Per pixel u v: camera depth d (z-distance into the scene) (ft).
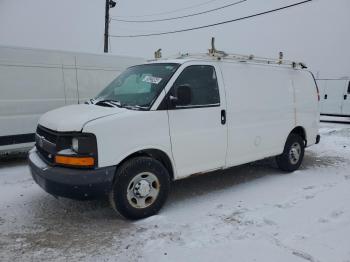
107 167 12.86
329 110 57.72
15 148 23.67
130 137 13.35
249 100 17.78
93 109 14.40
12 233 12.81
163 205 15.06
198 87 15.62
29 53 23.93
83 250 11.55
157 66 16.12
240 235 12.60
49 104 24.99
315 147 30.58
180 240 12.26
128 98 15.33
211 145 16.06
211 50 16.63
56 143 12.94
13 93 23.27
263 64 19.12
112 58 28.35
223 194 17.28
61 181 12.44
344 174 21.33
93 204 15.75
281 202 15.97
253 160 18.51
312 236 12.44
